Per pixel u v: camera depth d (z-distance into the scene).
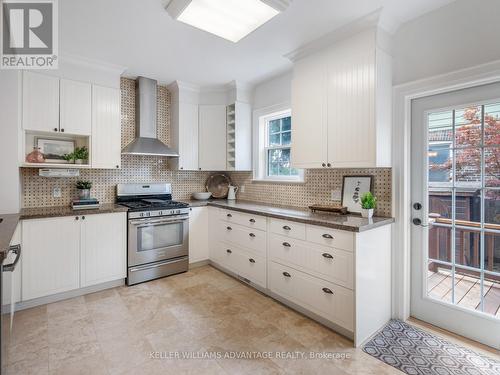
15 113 2.47
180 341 2.02
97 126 3.00
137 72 3.30
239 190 4.12
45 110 2.69
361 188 2.56
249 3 1.91
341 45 2.33
